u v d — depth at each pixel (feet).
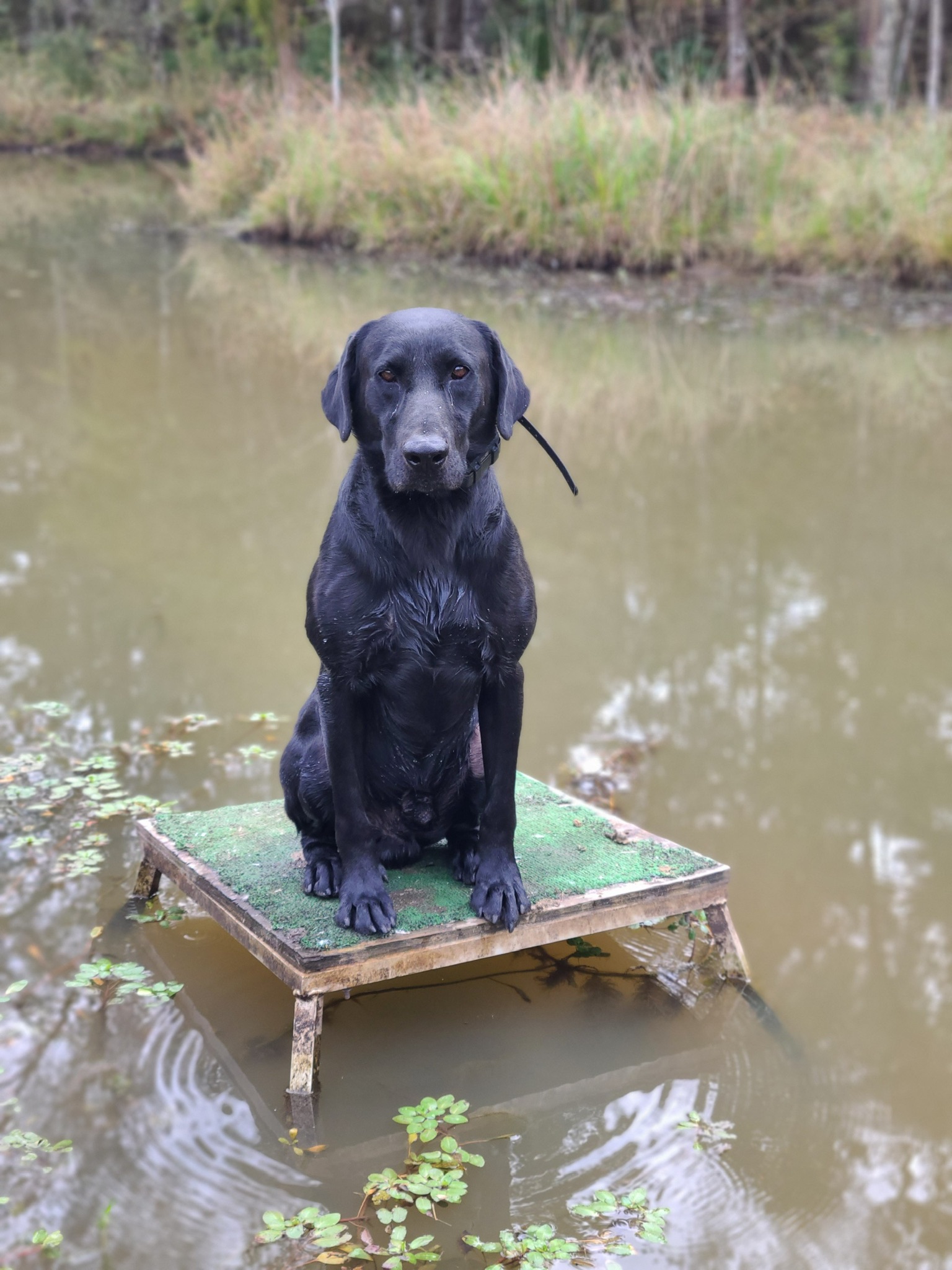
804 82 33.37
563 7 38.86
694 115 23.84
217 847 5.30
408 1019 4.72
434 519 4.35
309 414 12.82
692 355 16.08
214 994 4.81
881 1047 4.62
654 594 8.93
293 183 25.02
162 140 45.96
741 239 22.65
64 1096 4.17
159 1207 3.69
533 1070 4.44
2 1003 4.69
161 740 6.92
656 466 11.64
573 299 19.75
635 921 4.96
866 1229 3.72
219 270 21.30
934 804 6.40
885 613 8.69
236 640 8.09
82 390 13.38
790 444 12.34
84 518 9.97
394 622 4.41
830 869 5.79
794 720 7.29
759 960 5.14
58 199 30.83
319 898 4.80
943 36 43.16
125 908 5.44
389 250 23.85
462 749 4.94
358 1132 4.08
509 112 24.26
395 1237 3.57
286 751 5.09
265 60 40.98
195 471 11.11
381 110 26.94
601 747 6.95
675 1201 3.81
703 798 6.43
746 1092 4.35
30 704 7.20
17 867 5.71
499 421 4.29
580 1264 3.52
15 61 49.37
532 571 9.24
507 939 4.70
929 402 13.96
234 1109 4.16
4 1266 3.43
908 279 21.43
